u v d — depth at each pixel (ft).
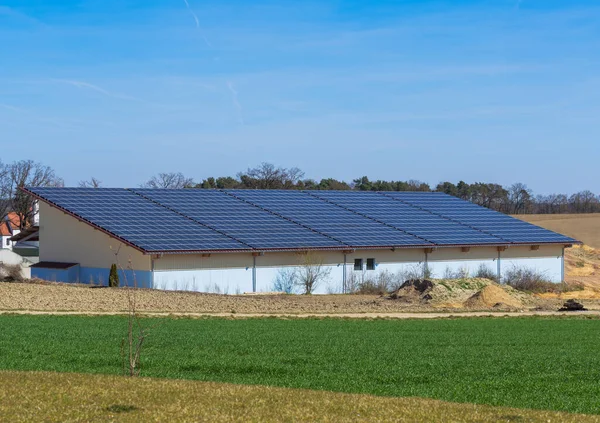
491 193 524.11
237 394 50.67
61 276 176.55
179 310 126.72
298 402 48.52
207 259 166.61
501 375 67.67
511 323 119.34
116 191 194.59
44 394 48.83
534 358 78.89
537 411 48.52
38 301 130.93
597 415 49.37
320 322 114.32
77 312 118.93
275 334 97.14
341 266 182.70
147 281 161.17
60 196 183.11
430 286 160.15
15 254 187.11
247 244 169.17
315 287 178.09
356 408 47.24
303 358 75.77
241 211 193.26
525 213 529.45
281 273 175.52
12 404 46.09
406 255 191.93
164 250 157.17
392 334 100.68
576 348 88.58
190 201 195.42
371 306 145.07
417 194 242.99
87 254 176.14
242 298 148.87
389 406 48.21
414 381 63.72
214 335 94.38
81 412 44.55
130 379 55.31
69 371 63.57
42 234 188.03
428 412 46.57
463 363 74.43
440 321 121.08
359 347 85.66
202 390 51.65
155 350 79.92
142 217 176.24
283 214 196.54
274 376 64.80
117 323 104.06
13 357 71.72
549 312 142.41
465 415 45.98
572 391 59.98
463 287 162.50
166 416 44.04
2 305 125.18
